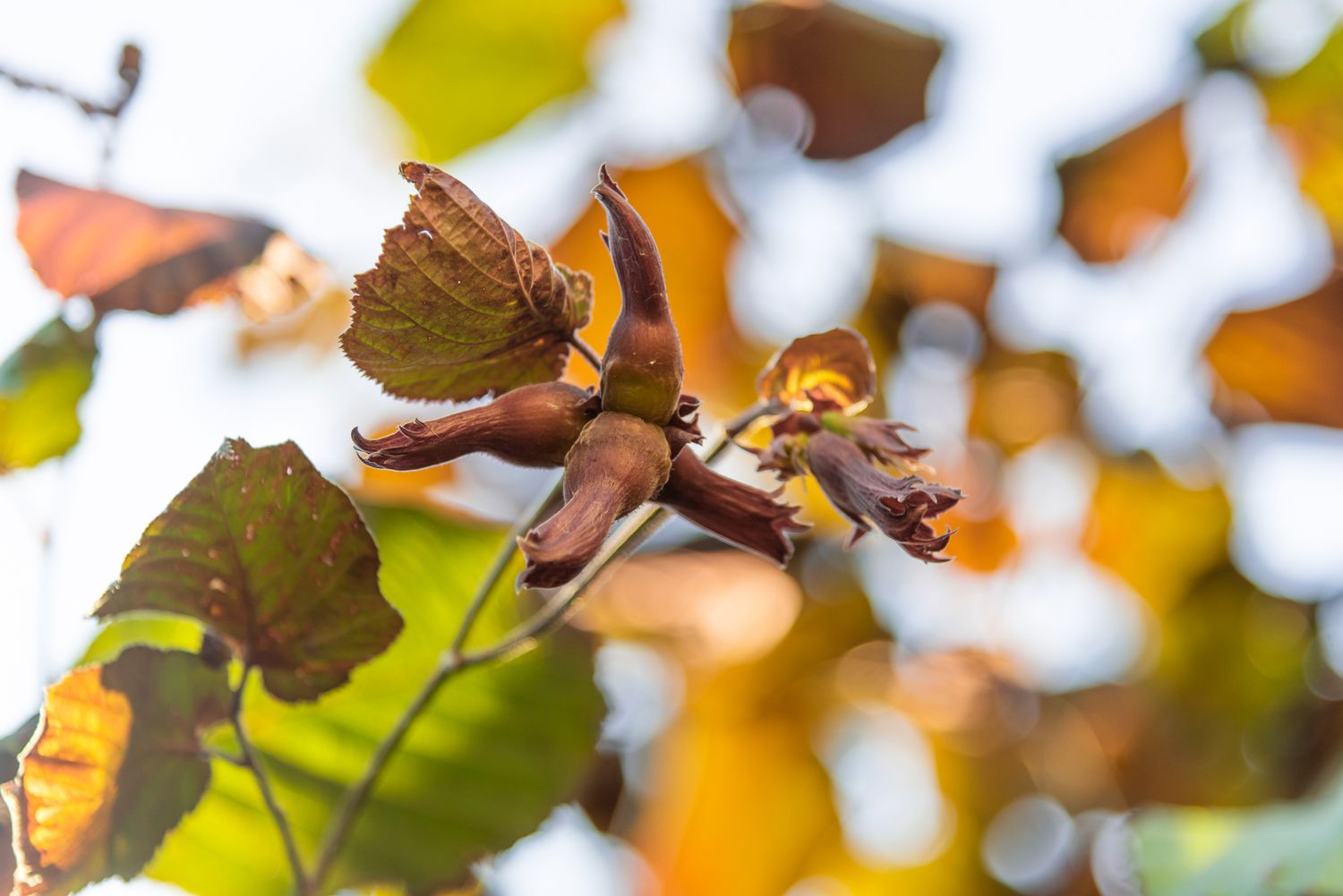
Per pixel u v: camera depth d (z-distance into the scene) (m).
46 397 0.88
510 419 0.77
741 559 1.21
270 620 0.81
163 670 0.81
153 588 0.80
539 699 0.92
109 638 0.88
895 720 1.25
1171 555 1.33
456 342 0.78
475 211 0.77
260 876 0.89
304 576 0.80
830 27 1.22
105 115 0.89
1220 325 1.28
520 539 0.74
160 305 0.88
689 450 0.78
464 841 0.90
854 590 1.22
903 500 0.77
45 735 0.80
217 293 0.89
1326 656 1.29
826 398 0.82
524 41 1.20
